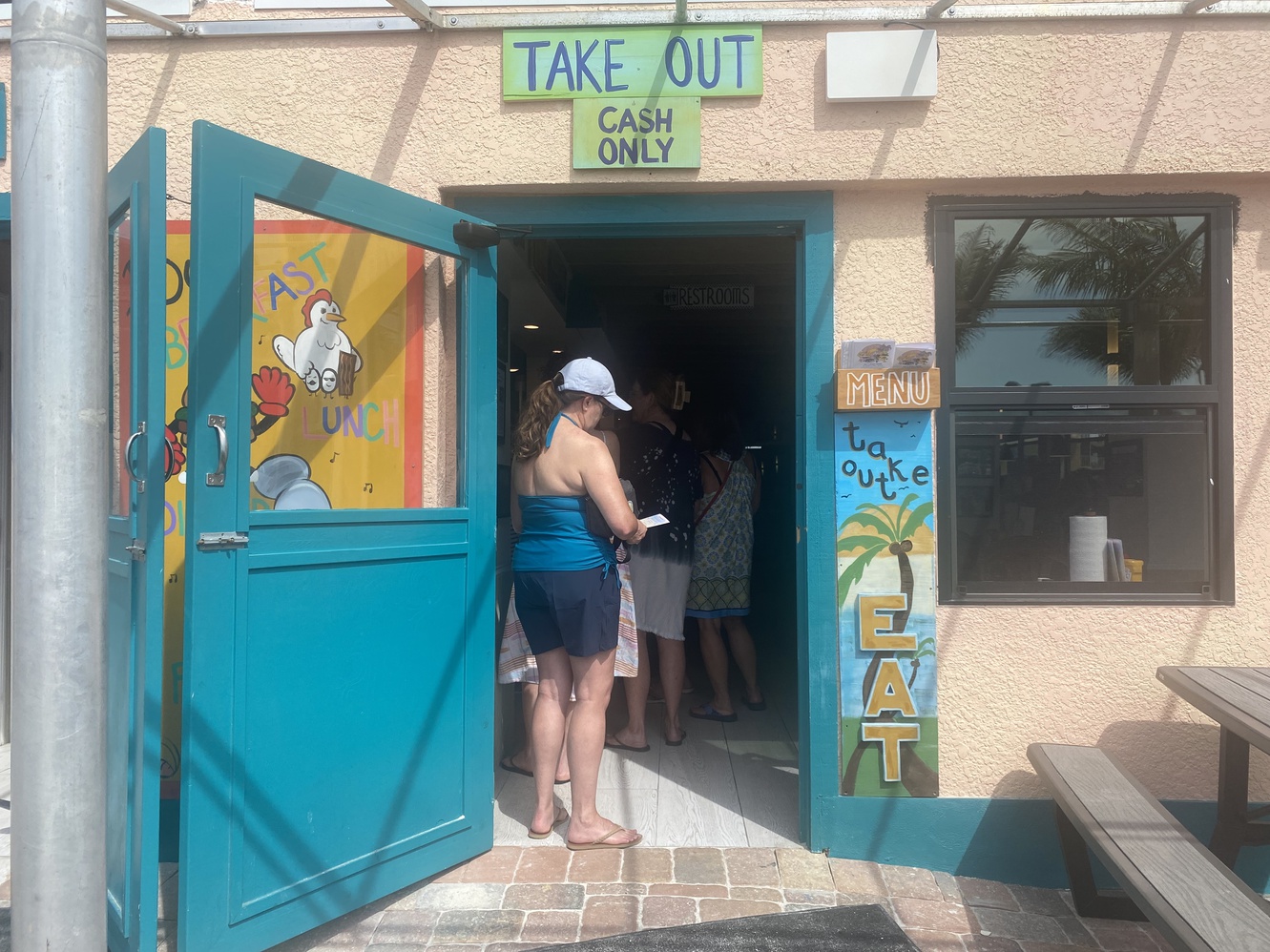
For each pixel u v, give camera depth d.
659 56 3.10
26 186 1.55
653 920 2.72
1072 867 2.85
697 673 5.80
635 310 6.75
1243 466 3.12
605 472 3.00
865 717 3.13
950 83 3.09
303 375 2.88
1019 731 3.12
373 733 2.78
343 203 2.72
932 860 3.12
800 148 3.10
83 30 1.57
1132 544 3.16
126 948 2.40
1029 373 3.18
